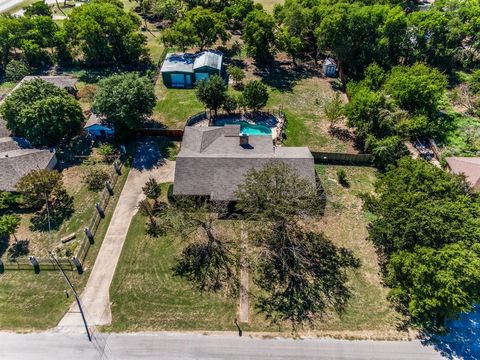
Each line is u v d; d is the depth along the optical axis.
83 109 59.50
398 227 32.72
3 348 30.89
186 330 32.09
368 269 37.19
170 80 66.62
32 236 40.25
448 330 32.09
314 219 40.69
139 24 83.62
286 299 34.47
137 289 35.28
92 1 83.44
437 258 29.14
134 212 43.19
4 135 51.38
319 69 73.50
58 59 73.50
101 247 39.22
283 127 56.41
